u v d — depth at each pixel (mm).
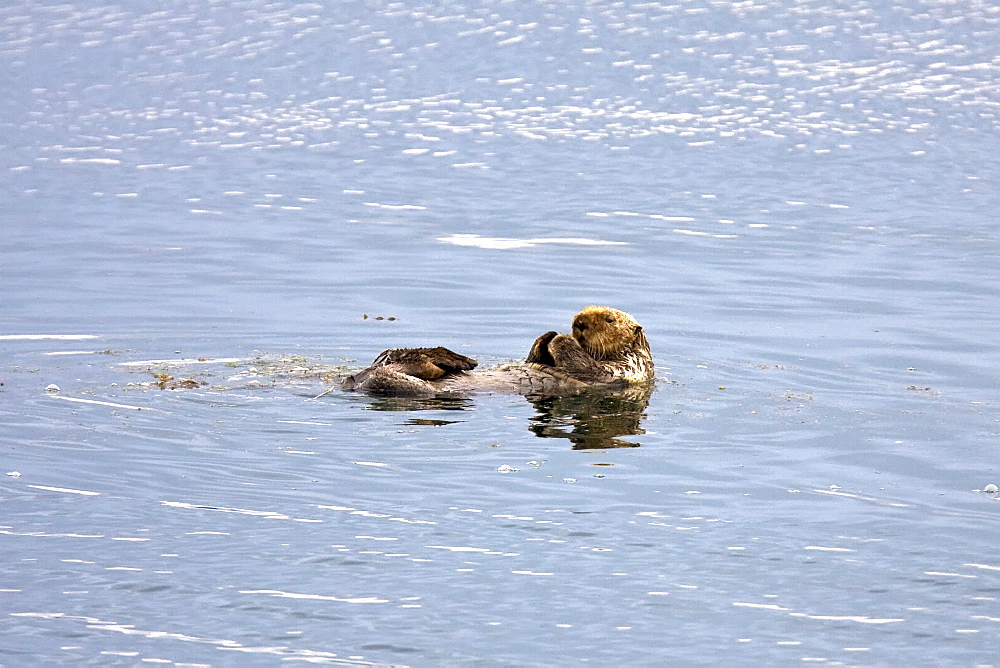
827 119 66500
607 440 23234
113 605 16547
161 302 35094
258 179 55125
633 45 84312
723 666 15508
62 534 18547
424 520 19375
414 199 51438
